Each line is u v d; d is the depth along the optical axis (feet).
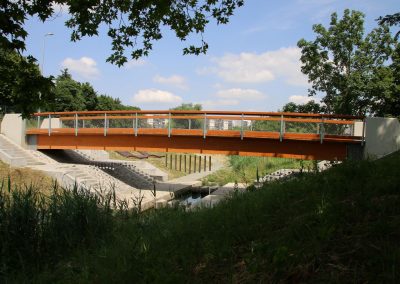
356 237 9.80
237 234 12.66
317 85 90.02
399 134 47.55
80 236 17.46
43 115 74.84
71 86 141.28
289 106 93.35
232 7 27.27
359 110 84.79
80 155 89.15
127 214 22.34
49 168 63.46
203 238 13.39
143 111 61.11
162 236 14.83
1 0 20.20
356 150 49.96
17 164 62.90
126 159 102.89
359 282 8.05
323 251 9.53
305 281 8.65
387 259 8.36
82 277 12.35
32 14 22.13
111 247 15.03
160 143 61.52
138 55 28.04
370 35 85.71
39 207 18.42
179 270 10.85
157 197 58.75
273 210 14.83
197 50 28.22
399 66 80.48
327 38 86.22
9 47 20.79
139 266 11.42
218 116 55.98
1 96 24.67
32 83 22.26
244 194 22.61
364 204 11.58
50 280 13.47
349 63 86.28
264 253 10.43
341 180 15.76
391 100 78.74
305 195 15.53
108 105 171.63
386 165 16.67
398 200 11.36
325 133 50.96
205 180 84.64
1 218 16.58
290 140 53.36
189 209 23.88
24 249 15.93
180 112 58.34
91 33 24.75
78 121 69.46
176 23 26.73
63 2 22.15
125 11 25.30
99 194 22.77
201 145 58.65
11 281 13.62
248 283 9.27
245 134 54.44
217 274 10.30
